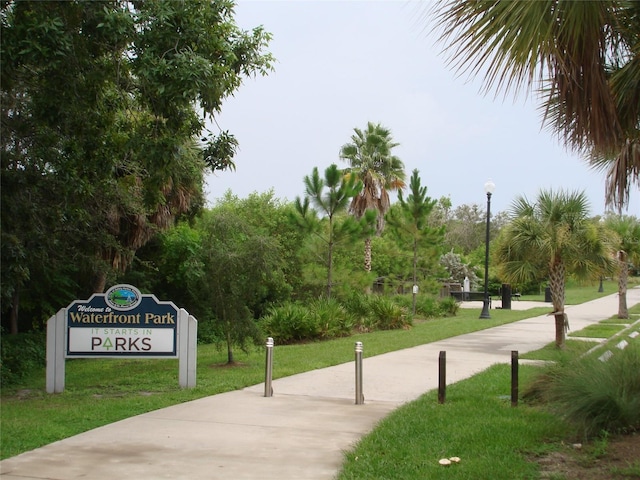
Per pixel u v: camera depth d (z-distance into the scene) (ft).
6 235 35.01
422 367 44.55
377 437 24.20
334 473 20.49
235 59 34.60
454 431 24.82
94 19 31.40
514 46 17.01
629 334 68.74
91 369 45.85
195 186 63.05
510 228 53.01
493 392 33.37
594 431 23.25
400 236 97.60
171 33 31.86
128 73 36.73
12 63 30.14
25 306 58.44
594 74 18.79
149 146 34.14
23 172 35.78
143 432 25.72
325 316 67.51
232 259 43.96
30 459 21.88
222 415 28.99
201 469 20.89
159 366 46.57
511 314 104.99
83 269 54.39
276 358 50.03
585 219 52.13
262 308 79.15
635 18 19.95
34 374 44.80
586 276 52.85
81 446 23.56
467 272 167.53
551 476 19.25
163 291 77.10
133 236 58.70
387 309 77.25
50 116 32.94
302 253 77.30
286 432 25.81
